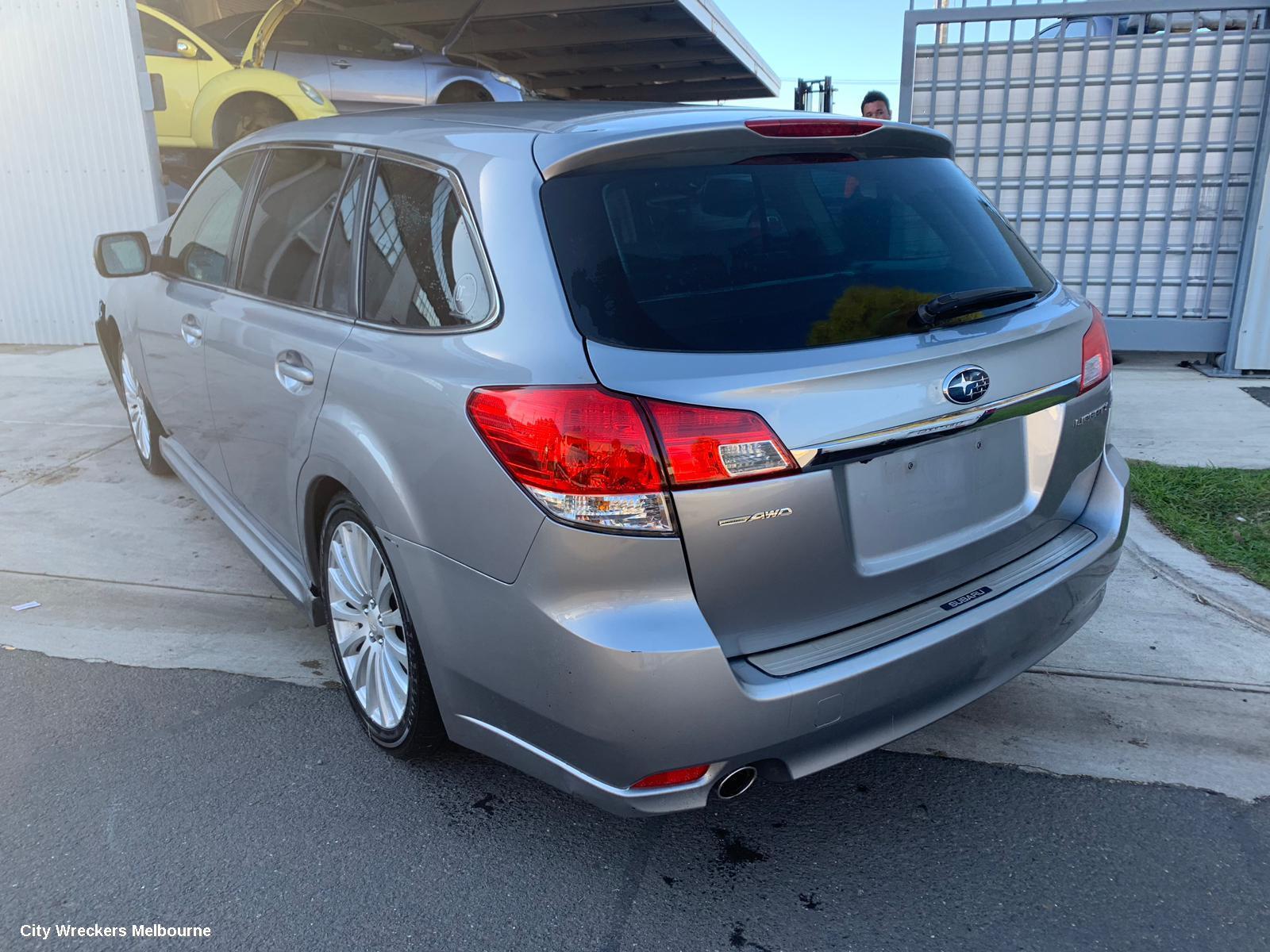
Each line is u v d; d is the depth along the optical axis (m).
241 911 2.37
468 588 2.29
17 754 2.99
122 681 3.42
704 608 2.08
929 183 2.75
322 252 3.04
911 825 2.68
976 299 2.40
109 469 5.60
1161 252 7.31
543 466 2.06
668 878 2.49
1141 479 5.02
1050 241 7.52
